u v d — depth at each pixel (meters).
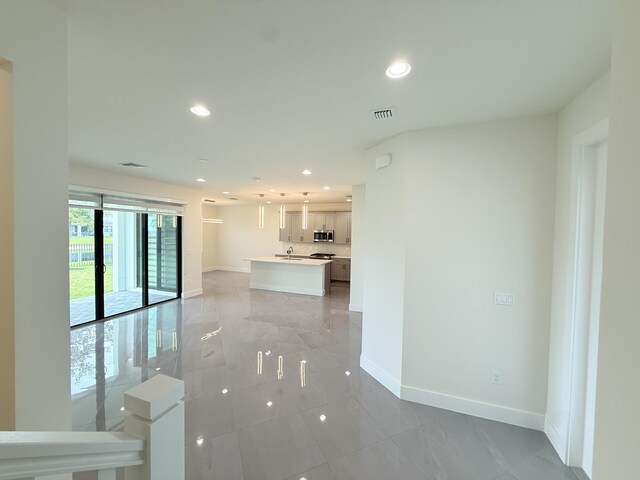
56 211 1.34
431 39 1.48
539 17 1.31
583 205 2.00
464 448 2.18
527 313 2.41
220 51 1.62
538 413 2.39
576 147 2.02
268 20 1.37
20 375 1.21
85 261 5.06
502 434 2.33
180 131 2.89
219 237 11.66
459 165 2.59
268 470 1.95
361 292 6.05
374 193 3.32
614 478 0.79
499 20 1.34
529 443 2.24
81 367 3.44
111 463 0.76
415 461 2.05
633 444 0.74
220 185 6.44
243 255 11.27
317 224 9.86
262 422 2.46
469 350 2.59
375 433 2.33
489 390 2.54
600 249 1.94
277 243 10.73
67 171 1.38
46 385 1.30
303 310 6.10
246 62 1.72
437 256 2.67
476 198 2.55
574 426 2.01
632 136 0.77
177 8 1.30
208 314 5.71
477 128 2.54
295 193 7.57
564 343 2.11
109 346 4.07
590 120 1.89
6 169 1.19
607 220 0.85
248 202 10.08
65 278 1.38
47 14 1.28
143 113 2.47
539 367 2.38
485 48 1.55
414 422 2.48
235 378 3.21
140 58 1.69
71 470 0.67
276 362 3.63
